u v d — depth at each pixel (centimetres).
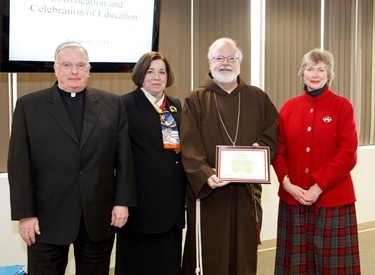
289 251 262
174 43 361
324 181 241
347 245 251
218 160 235
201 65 375
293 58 421
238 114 251
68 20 294
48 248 212
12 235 316
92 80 334
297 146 253
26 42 283
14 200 206
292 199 255
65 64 209
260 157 236
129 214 248
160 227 247
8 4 272
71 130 209
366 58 460
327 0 434
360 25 454
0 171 317
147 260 256
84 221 211
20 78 314
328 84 254
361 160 452
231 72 244
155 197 246
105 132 215
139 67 247
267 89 409
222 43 248
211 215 246
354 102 458
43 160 208
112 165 221
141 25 319
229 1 384
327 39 438
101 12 304
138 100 250
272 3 404
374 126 466
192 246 253
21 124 210
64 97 216
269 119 259
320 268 250
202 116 248
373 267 356
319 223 249
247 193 249
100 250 222
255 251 254
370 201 463
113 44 312
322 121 249
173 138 250
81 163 209
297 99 262
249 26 396
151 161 245
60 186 209
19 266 227
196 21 370
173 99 269
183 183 256
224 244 246
